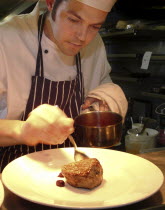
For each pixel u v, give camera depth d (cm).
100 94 138
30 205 75
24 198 72
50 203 69
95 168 86
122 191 82
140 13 254
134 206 75
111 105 136
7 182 80
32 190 81
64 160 103
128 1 243
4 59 127
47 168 97
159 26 238
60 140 102
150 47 276
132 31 236
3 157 133
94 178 84
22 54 132
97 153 107
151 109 273
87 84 158
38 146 135
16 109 133
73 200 77
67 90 139
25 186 82
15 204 76
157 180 83
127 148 189
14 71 129
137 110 288
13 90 130
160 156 112
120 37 281
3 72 127
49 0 121
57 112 104
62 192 83
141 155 112
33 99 133
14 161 96
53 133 100
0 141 108
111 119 115
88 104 138
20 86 131
